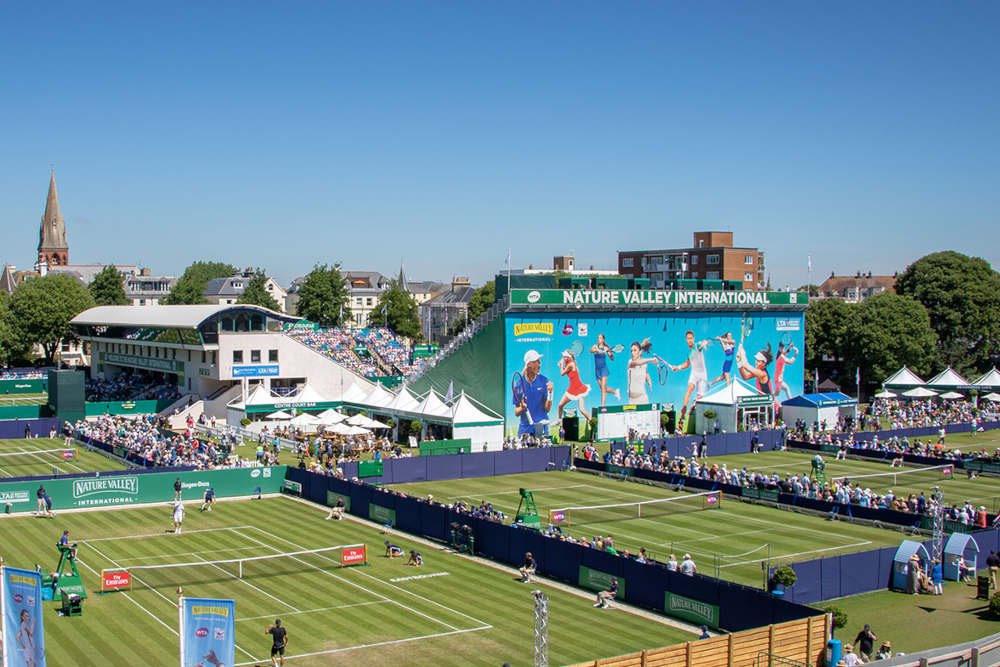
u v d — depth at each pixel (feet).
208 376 394.32
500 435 327.67
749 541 204.03
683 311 383.86
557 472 298.15
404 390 349.41
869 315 470.80
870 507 223.30
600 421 353.51
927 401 446.60
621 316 367.04
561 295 347.36
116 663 129.18
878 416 404.57
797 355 423.64
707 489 262.26
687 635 143.64
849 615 154.81
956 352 510.99
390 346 546.26
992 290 504.43
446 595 163.84
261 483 255.50
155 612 151.74
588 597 163.94
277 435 333.83
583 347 358.23
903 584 169.89
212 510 234.79
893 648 137.80
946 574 178.70
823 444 331.98
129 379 484.74
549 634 143.13
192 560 185.06
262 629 144.36
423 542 203.51
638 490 265.75
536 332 347.56
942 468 291.58
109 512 230.68
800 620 128.67
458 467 284.20
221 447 309.22
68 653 132.87
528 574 174.70
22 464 297.74
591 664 111.96
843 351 480.64
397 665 129.80
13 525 214.28
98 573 174.50
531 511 225.56
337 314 644.27
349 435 328.70
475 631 144.56
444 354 365.40
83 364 652.89
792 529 216.95
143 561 183.52
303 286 645.10
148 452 285.64
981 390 430.61
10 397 494.59
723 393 374.22
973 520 208.64
